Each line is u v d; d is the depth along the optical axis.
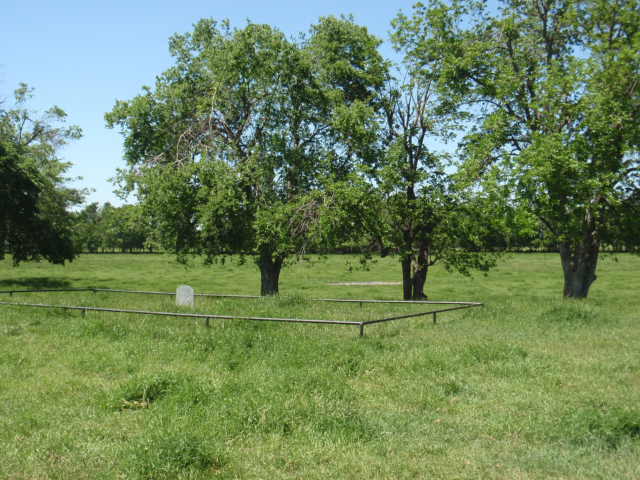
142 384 7.96
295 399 7.28
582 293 24.67
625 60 21.62
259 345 11.35
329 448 5.95
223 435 6.24
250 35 24.75
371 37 27.09
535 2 25.42
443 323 15.60
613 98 22.19
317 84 25.53
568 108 22.67
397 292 37.41
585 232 23.55
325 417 6.65
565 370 9.50
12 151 38.69
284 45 24.59
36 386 8.68
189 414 6.87
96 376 9.43
